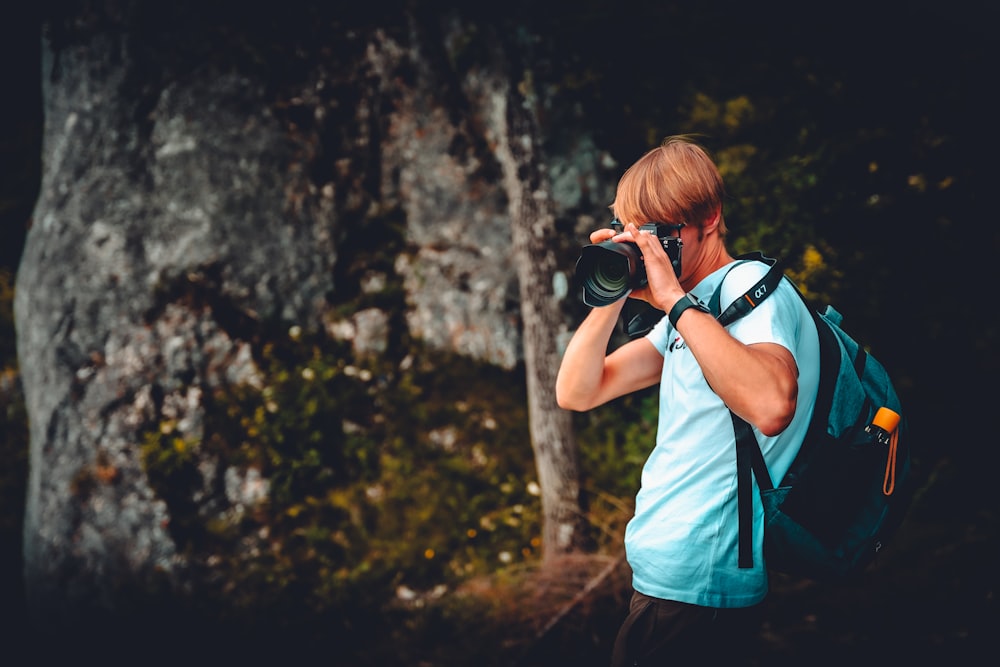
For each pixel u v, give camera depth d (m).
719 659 1.41
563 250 4.87
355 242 5.15
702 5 4.99
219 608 4.14
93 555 4.43
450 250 5.11
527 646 3.41
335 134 5.14
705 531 1.37
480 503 4.43
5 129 6.62
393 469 4.57
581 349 1.67
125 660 4.01
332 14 5.05
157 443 4.53
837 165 4.40
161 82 4.94
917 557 3.50
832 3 4.91
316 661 3.73
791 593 3.46
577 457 3.82
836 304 4.15
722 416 1.37
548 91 4.86
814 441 1.36
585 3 4.93
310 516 4.42
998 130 4.36
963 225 4.20
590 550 3.74
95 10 4.93
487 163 5.14
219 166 4.95
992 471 3.81
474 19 4.18
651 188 1.45
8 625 4.64
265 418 4.61
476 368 4.93
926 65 4.64
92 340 4.74
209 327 4.80
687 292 1.49
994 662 2.92
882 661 3.03
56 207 4.93
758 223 4.35
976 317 4.07
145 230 4.86
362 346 4.94
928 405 4.01
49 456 4.65
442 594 3.99
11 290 6.54
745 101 4.75
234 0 4.96
